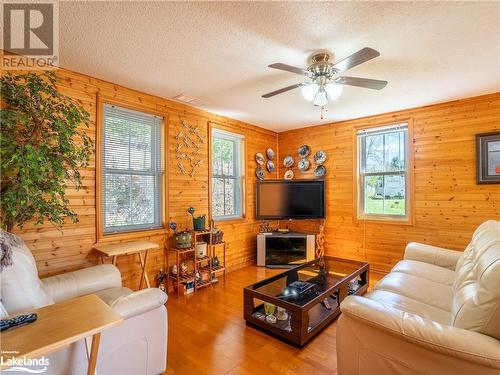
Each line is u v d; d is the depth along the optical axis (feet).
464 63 7.48
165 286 10.05
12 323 3.42
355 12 5.33
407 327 3.94
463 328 3.94
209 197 12.12
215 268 11.46
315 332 6.95
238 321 7.91
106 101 8.76
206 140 12.08
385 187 12.59
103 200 8.85
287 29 5.90
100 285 6.70
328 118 13.23
